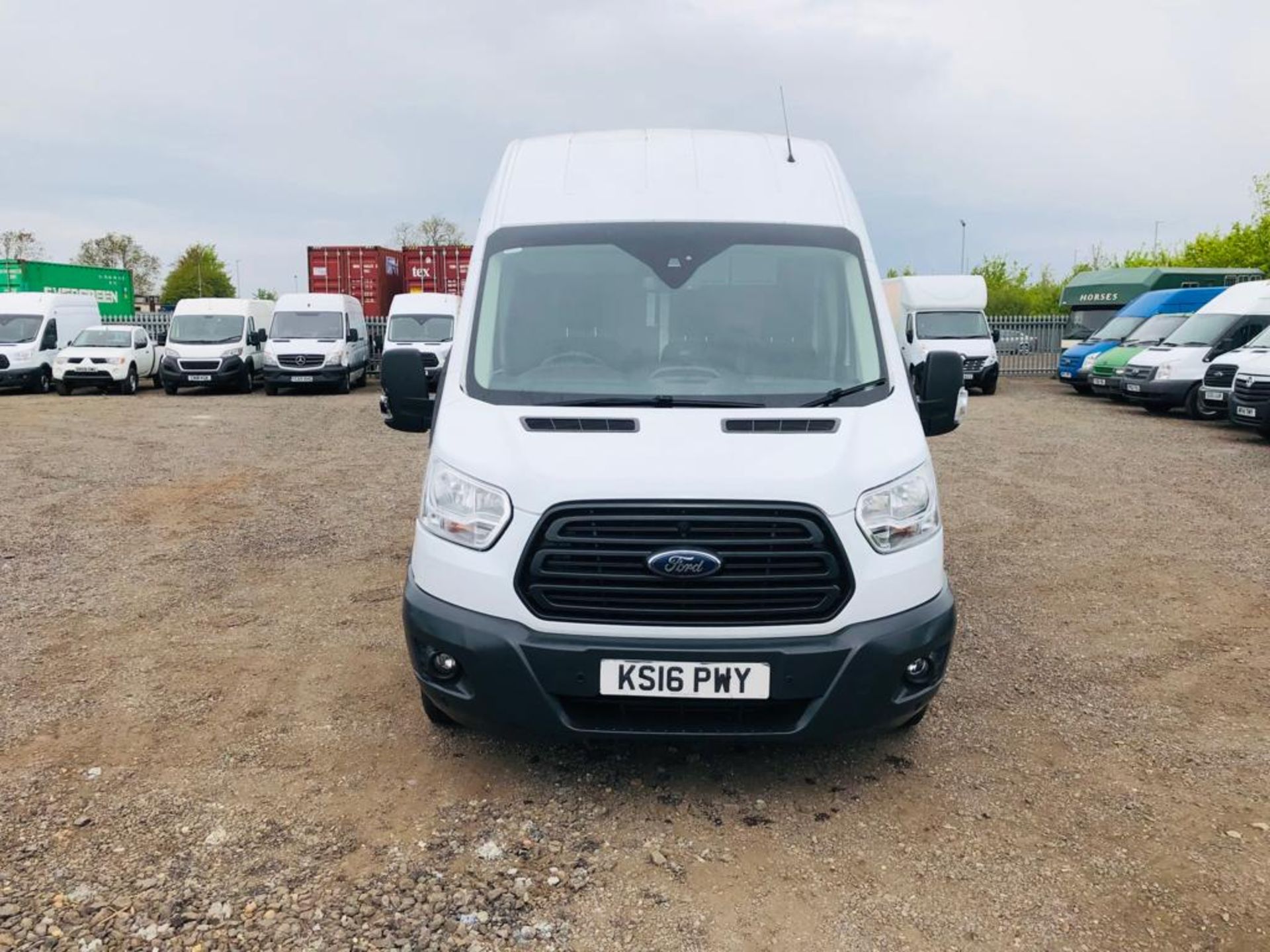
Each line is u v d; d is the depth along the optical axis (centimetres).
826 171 495
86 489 1012
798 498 342
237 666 512
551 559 346
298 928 298
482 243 461
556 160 493
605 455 356
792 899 316
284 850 340
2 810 364
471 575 353
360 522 861
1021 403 2108
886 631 348
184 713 453
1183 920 304
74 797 374
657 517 341
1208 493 1006
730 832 356
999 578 688
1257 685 495
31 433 1499
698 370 414
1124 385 1853
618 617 345
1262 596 647
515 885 322
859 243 460
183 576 685
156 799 373
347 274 2961
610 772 398
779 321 430
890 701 353
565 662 342
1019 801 378
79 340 2395
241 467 1171
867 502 352
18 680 491
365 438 1464
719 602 343
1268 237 3662
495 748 419
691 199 466
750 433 371
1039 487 1038
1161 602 632
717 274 440
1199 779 395
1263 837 350
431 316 2352
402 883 322
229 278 8231
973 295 2348
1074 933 298
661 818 364
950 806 374
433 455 386
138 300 7000
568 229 456
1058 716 455
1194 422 1686
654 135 511
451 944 292
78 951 285
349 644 546
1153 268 2584
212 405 2047
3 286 2962
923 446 385
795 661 340
